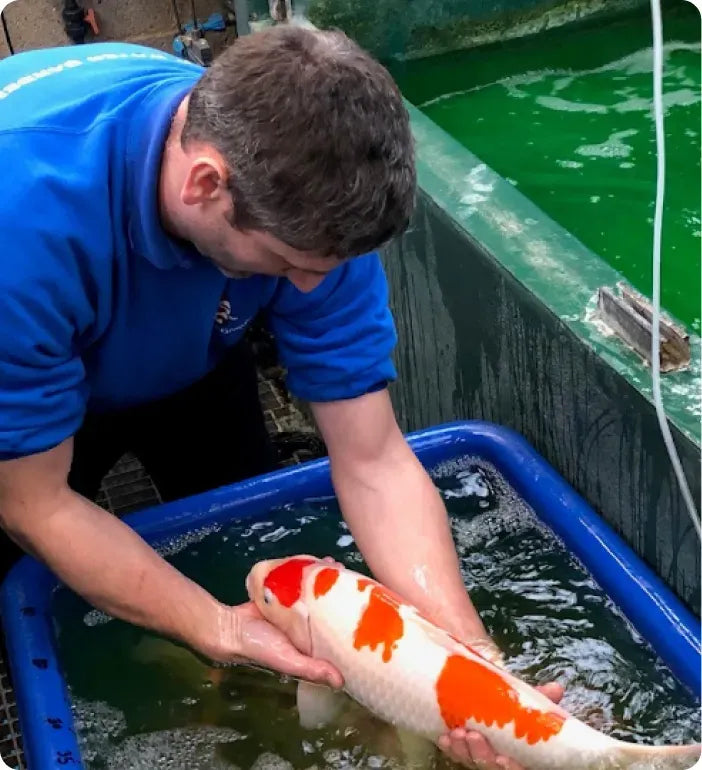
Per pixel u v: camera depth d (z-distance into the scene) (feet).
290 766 3.64
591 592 4.23
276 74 2.60
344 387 3.92
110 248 3.22
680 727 3.67
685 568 3.97
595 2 8.48
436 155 5.35
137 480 6.38
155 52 3.79
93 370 3.78
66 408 3.40
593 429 4.27
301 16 7.36
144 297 3.47
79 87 3.28
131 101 3.19
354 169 2.60
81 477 4.82
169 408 4.89
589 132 7.64
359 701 3.62
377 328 3.93
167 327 3.65
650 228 6.71
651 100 7.92
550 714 3.28
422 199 5.08
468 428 4.87
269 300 3.87
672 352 3.88
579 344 4.13
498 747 3.33
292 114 2.56
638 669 3.89
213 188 2.80
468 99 8.07
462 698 3.36
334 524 4.69
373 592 3.63
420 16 7.95
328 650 3.62
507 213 4.83
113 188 3.14
